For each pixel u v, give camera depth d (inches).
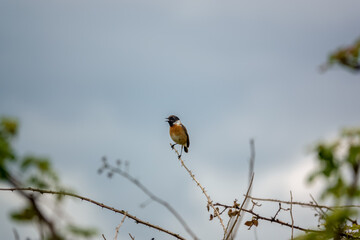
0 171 164.9
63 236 154.3
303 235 271.3
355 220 277.9
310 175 179.5
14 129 186.4
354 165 169.6
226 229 274.4
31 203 154.1
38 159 173.9
